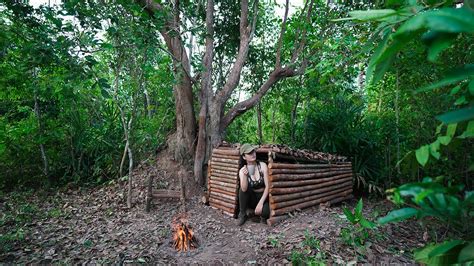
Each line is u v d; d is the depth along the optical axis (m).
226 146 5.32
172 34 4.68
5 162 6.61
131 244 3.59
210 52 5.97
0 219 4.29
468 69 0.50
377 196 5.90
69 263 3.03
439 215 0.63
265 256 3.14
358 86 7.39
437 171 4.03
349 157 6.44
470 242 0.59
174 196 4.98
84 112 6.95
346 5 5.93
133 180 5.92
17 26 3.22
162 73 5.22
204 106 5.88
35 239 3.66
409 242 3.46
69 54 2.98
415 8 0.63
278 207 4.15
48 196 5.84
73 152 6.72
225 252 3.38
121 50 4.37
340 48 3.43
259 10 7.30
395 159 5.92
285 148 4.48
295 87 7.62
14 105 6.96
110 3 4.06
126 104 5.59
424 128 4.51
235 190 4.50
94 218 4.52
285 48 7.18
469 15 0.37
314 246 3.16
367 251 3.05
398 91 4.95
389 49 0.49
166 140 6.68
